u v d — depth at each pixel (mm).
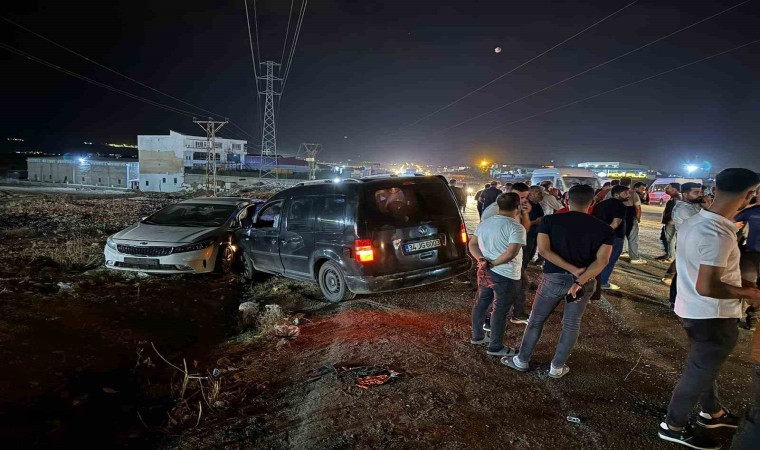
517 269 4438
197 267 7840
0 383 3959
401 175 6961
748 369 4332
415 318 5859
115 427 3549
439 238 6605
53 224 14695
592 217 3791
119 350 4988
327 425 3396
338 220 6438
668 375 4188
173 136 64062
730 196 2830
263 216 7996
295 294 7309
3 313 5254
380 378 4137
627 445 3125
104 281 7395
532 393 3848
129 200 30359
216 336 5730
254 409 3762
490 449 3080
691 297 3016
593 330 5387
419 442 3160
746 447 2328
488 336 5191
